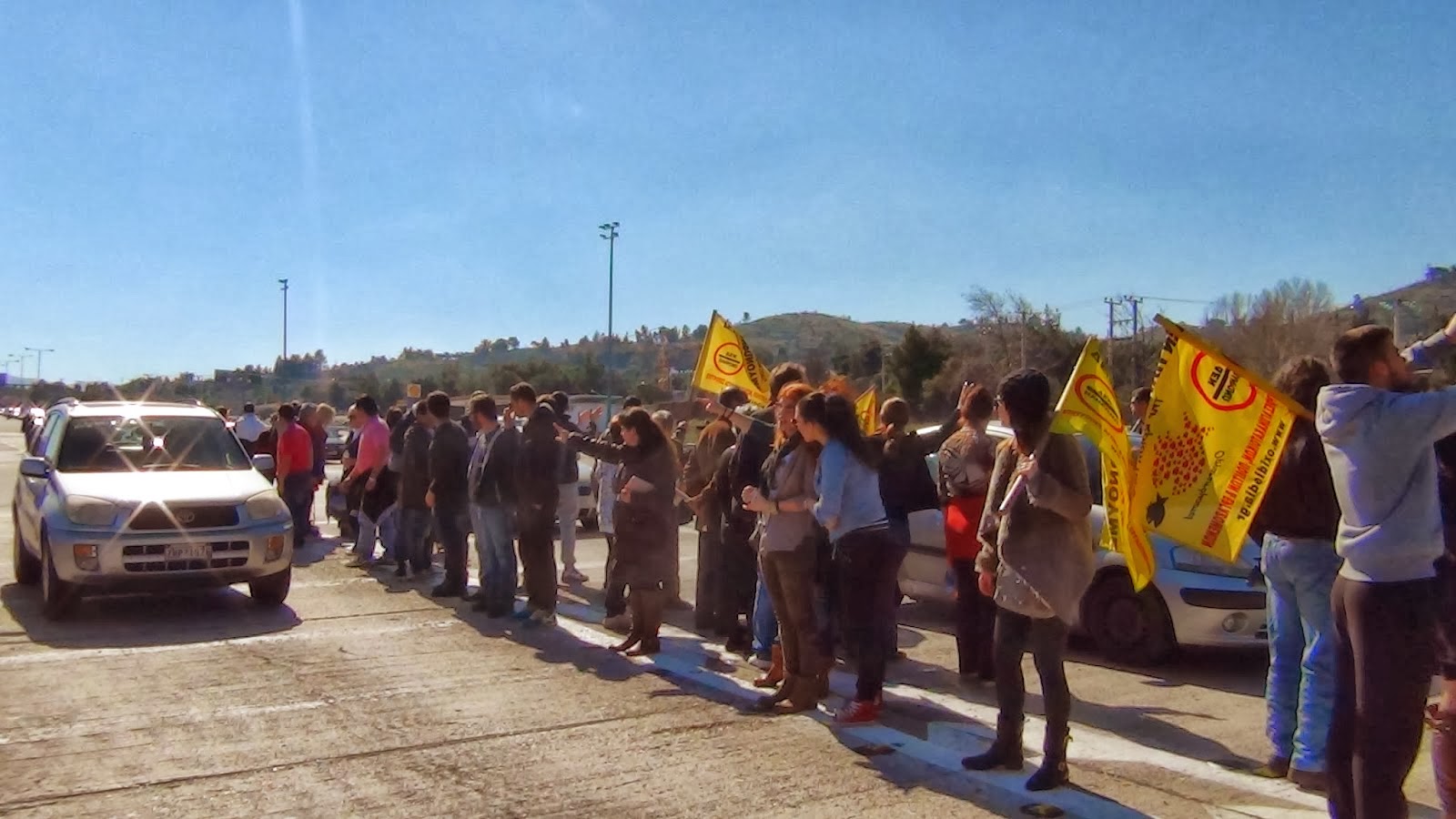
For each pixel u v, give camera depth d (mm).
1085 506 5035
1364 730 3889
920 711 6719
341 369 118000
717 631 8547
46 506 9336
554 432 9070
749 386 9023
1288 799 5180
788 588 6594
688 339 140625
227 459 10609
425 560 11766
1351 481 3922
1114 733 6332
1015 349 49750
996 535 5621
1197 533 5043
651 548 8094
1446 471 4336
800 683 6664
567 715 6562
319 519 17906
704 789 5328
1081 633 8445
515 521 9320
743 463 7855
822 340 144625
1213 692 7242
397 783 5402
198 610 9797
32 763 5664
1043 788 5250
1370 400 3893
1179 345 5129
